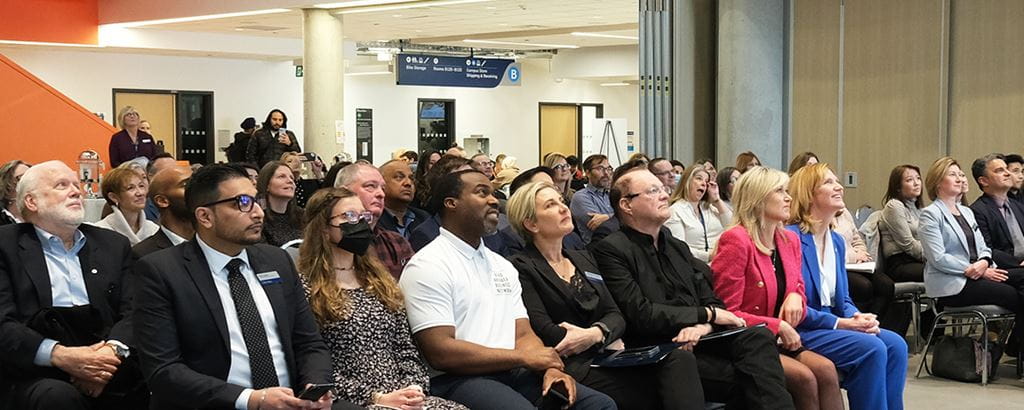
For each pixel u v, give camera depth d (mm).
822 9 9586
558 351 4004
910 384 6195
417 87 22438
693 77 10094
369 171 4770
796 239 4879
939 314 6363
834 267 5023
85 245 3848
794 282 4734
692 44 10070
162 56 18141
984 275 6203
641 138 10156
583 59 21672
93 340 3682
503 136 23719
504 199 7871
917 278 6957
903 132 9227
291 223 5348
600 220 6664
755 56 9594
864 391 4617
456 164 5902
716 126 10031
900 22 9203
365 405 3438
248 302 3293
